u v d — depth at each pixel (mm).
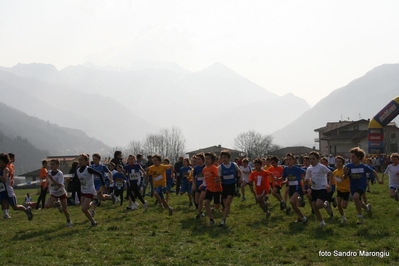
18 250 9891
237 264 8375
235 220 13711
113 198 20812
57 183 13039
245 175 19750
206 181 13008
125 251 9570
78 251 9641
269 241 10297
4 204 16156
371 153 50688
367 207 13148
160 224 13242
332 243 9742
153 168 15641
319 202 11758
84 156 12852
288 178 14281
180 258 8930
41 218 16031
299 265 8242
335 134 79625
